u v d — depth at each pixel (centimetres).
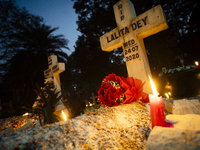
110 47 252
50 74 536
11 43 1150
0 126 360
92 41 1702
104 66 1716
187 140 52
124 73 1736
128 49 225
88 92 1883
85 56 1697
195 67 290
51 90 320
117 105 144
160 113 76
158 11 191
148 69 223
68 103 154
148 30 202
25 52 1072
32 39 1129
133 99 137
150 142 56
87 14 1556
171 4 1114
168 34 1179
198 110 116
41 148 54
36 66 1050
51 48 1171
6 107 1311
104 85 160
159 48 1248
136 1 1135
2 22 1262
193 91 272
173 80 306
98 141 71
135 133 85
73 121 86
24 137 58
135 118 103
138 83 141
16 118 438
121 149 69
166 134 58
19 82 1052
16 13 1319
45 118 159
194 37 1068
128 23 224
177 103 141
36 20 1346
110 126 88
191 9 1066
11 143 51
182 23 1152
